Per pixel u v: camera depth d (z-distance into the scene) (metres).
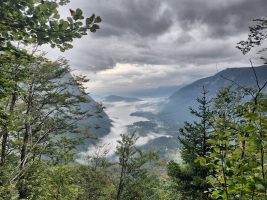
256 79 3.28
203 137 15.61
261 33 5.66
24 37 3.67
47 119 15.98
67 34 3.42
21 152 14.25
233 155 2.91
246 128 2.85
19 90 4.89
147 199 21.73
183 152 17.33
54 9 3.29
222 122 3.07
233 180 2.83
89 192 21.53
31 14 3.30
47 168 14.85
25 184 13.23
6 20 3.35
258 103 2.82
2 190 7.84
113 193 22.12
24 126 14.05
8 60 4.19
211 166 3.09
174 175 17.03
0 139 13.33
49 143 16.00
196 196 14.67
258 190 2.70
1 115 5.94
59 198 15.34
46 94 15.52
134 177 21.88
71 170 16.89
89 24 3.40
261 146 2.74
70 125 16.69
